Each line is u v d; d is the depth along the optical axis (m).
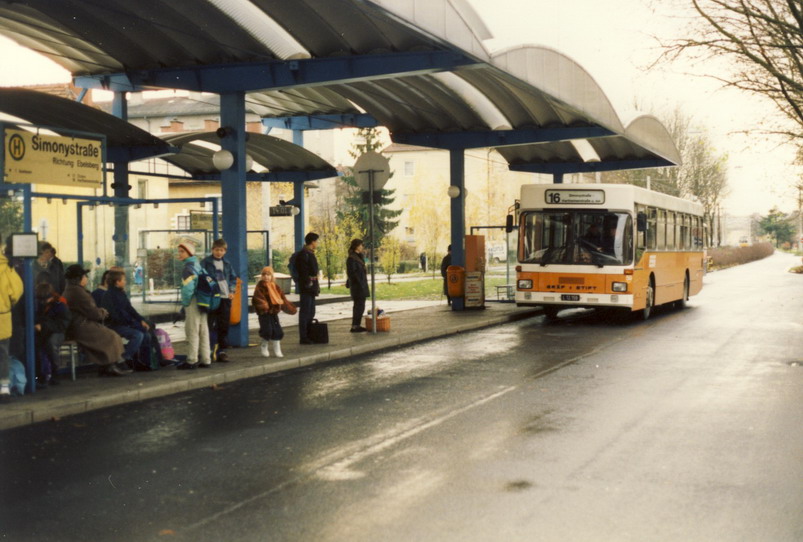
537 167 28.89
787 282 45.88
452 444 7.89
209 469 7.07
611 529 5.42
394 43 14.70
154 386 10.97
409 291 38.31
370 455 7.50
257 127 65.44
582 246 20.53
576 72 18.42
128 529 5.52
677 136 65.25
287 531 5.43
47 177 12.02
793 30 17.92
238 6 13.52
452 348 15.84
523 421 8.95
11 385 10.23
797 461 7.21
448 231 72.62
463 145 23.03
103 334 11.63
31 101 15.15
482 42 14.09
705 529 5.41
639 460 7.25
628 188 20.36
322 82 15.17
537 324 20.73
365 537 5.30
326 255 45.78
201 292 12.52
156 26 14.13
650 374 12.33
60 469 7.13
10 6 13.77
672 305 26.80
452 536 5.30
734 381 11.67
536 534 5.32
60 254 13.40
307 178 28.69
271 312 13.79
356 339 16.52
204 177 27.53
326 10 13.46
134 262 17.77
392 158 87.31
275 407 9.98
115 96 19.56
